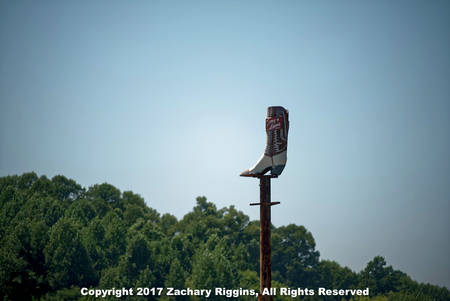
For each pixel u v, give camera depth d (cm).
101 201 12988
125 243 10650
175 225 15325
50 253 9356
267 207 1852
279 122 1823
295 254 14362
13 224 10331
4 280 8656
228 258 12000
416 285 13500
